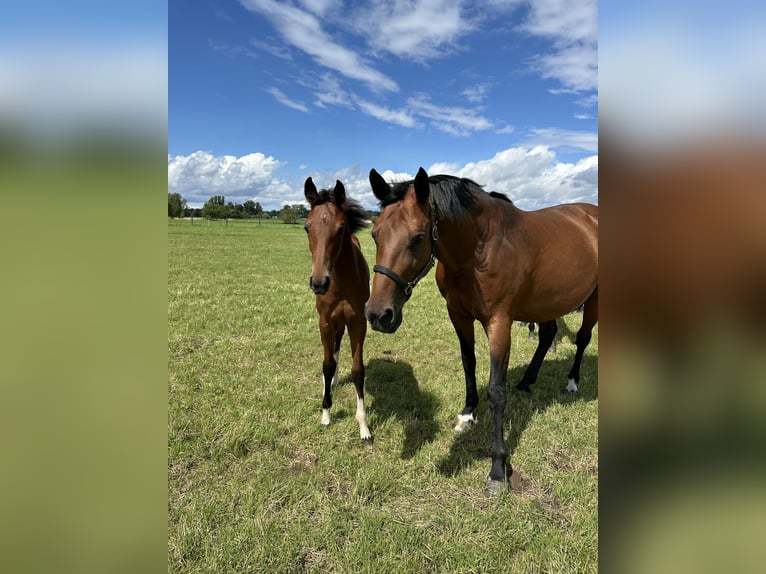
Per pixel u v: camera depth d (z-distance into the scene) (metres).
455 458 3.14
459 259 2.89
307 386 4.41
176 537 2.32
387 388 4.39
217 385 4.25
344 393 4.24
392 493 2.75
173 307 7.68
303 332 6.36
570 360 5.31
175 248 19.98
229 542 2.29
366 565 2.17
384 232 2.44
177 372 4.56
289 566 2.19
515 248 2.96
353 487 2.81
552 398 4.21
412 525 2.46
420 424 3.63
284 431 3.46
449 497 2.73
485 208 2.89
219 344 5.64
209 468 2.96
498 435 2.91
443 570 2.16
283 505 2.63
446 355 5.53
